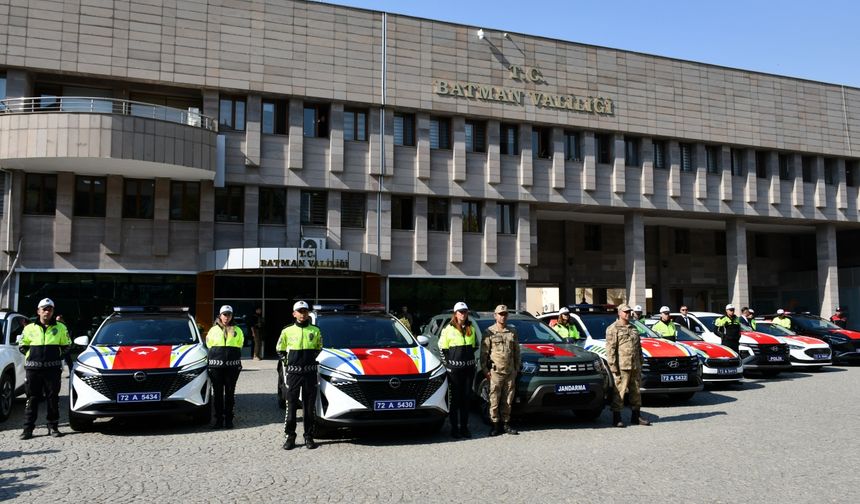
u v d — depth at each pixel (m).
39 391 9.59
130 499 6.21
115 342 10.63
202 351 10.39
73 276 23.22
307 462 7.80
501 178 28.66
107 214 23.53
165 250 23.98
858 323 37.84
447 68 27.70
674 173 31.52
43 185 23.20
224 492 6.45
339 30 26.30
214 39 24.56
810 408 11.86
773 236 41.38
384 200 26.97
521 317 12.58
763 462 7.58
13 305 22.50
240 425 10.45
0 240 22.48
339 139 26.16
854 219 35.97
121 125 21.08
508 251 28.89
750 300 40.59
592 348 13.03
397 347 10.12
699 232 38.78
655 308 37.28
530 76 29.02
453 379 9.48
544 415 11.59
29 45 22.41
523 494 6.30
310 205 26.14
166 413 9.43
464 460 7.87
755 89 33.53
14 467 7.58
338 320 10.88
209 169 23.00
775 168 33.94
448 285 27.91
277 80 25.23
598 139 30.62
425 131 27.47
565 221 35.41
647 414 11.56
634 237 31.06
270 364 22.59
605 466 7.46
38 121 20.84
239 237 25.09
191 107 25.20
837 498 6.09
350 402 8.72
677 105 31.61
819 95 35.22
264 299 25.33
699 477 6.91
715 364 14.24
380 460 7.89
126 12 23.55
